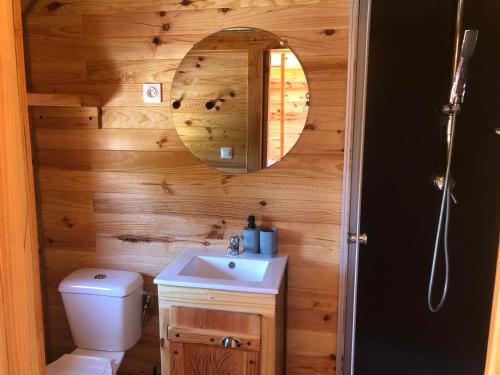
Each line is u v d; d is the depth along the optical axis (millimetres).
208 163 2141
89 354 2137
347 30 1922
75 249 2328
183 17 2059
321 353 2166
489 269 2096
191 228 2211
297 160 2057
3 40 564
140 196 2232
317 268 2109
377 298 2182
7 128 578
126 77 2146
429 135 2045
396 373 2244
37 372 663
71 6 2129
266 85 2035
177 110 2133
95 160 2236
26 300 627
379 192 2098
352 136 1923
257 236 2068
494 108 1968
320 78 1979
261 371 1789
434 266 1965
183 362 1819
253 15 1999
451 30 1949
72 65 2174
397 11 1968
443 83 1995
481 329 2150
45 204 2309
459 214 2076
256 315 1746
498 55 1926
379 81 2021
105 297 2066
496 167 2016
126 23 2105
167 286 1805
